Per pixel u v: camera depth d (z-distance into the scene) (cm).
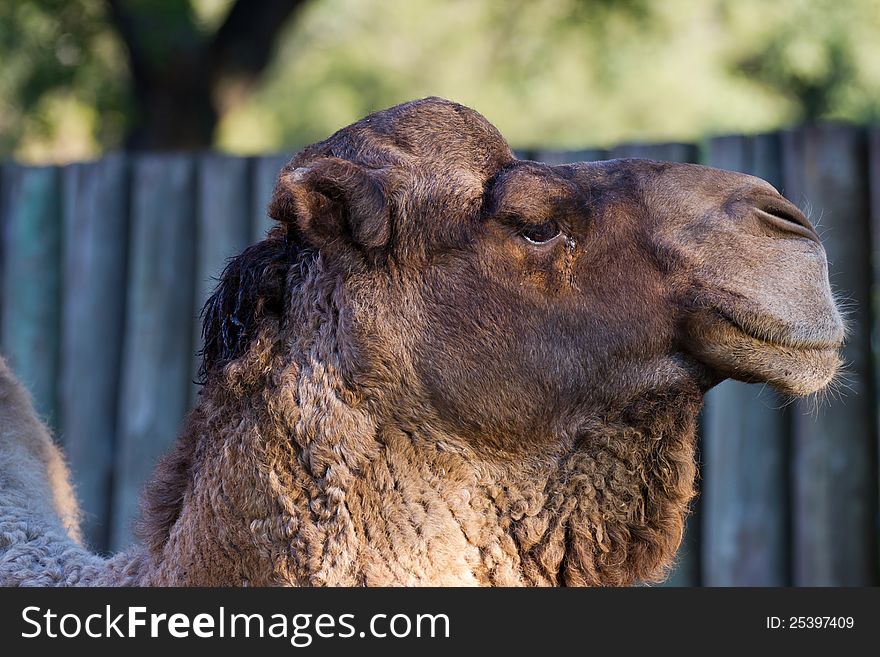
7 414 1440
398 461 1098
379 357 1103
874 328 2138
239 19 4078
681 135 6325
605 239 1140
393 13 7006
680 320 1130
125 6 4025
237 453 1094
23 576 1251
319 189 1121
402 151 1161
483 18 6444
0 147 5647
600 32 5469
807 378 1116
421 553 1087
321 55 7288
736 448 2161
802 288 1115
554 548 1123
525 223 1130
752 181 1174
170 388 2495
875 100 6425
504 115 6712
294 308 1132
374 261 1133
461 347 1119
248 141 7300
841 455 2120
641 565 1152
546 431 1127
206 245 2494
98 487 2511
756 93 6569
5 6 4341
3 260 2641
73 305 2578
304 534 1070
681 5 5434
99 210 2581
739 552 2152
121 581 1207
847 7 6219
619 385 1135
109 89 4509
